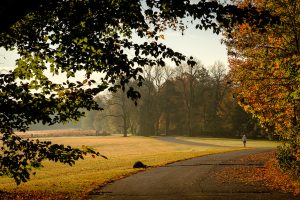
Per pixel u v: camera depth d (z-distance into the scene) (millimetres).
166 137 85875
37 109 6965
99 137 94250
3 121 6777
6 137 6910
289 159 18891
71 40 7371
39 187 17203
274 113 16781
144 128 98062
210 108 91125
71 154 7113
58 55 7781
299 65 12258
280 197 13633
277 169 21078
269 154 32219
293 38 15375
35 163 6988
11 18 4660
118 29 8273
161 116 100000
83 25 7141
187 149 49750
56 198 14234
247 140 74312
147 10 6809
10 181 22391
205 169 22953
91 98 7582
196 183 17625
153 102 96000
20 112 6754
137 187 16859
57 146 7109
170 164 26953
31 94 7180
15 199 13961
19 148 6996
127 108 96750
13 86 6918
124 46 6977
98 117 106188
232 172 21141
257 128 80562
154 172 22422
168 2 6441
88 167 28734
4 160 6785
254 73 16938
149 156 35875
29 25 7551
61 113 7551
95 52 7285
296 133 15641
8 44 7891
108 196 14641
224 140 73062
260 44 17297
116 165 29062
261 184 16781
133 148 54938
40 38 7719
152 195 14773
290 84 14703
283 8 15039
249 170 21719
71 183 18344
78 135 109188
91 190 16062
